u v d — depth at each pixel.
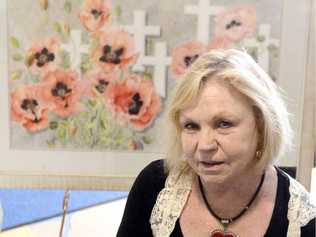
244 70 0.73
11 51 1.13
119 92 1.15
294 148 1.14
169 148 0.84
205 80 0.73
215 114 0.72
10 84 1.15
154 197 0.89
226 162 0.75
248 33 1.12
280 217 0.82
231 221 0.83
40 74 1.14
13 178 1.19
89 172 1.19
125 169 1.19
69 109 1.16
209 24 1.12
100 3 1.11
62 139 1.18
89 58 1.14
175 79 1.14
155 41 1.13
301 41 1.11
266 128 0.75
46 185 1.19
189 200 0.86
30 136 1.18
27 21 1.12
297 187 0.87
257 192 0.84
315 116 1.13
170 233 0.84
